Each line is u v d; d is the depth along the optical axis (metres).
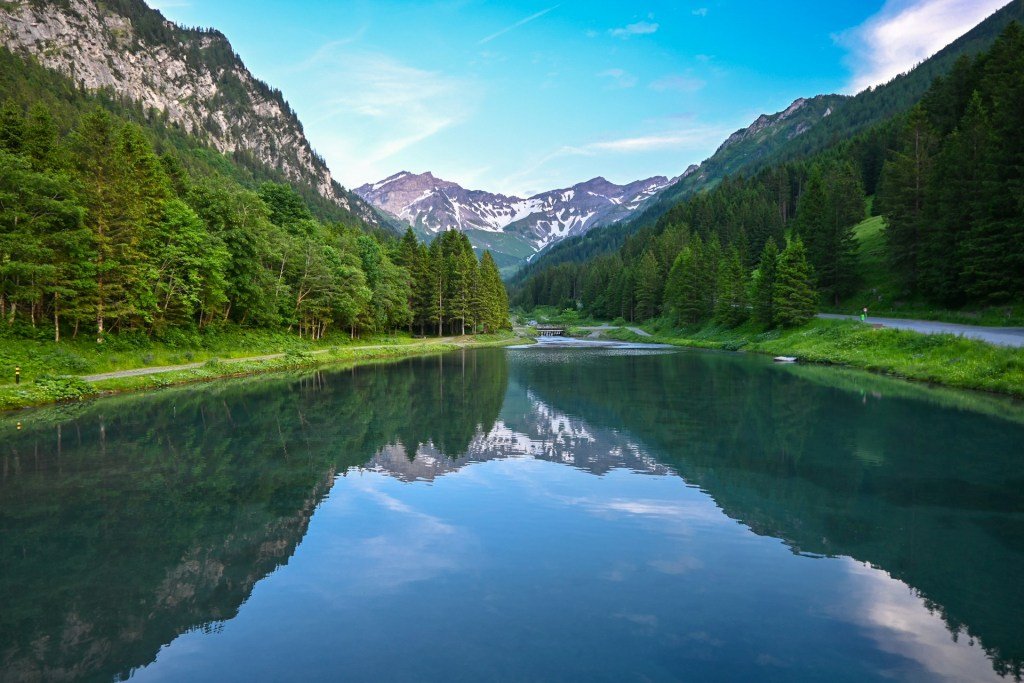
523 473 13.89
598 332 114.69
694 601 7.48
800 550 9.11
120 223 36.41
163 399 27.20
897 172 59.53
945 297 50.31
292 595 7.82
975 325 42.50
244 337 51.28
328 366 47.12
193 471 14.33
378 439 17.92
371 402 25.92
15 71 143.38
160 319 41.22
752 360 48.53
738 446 16.33
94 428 19.97
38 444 17.47
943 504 11.15
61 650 6.59
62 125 118.75
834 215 68.06
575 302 190.00
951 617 7.03
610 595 7.67
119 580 8.38
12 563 8.96
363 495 12.30
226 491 12.66
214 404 25.52
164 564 8.91
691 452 15.73
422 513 11.12
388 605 7.50
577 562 8.77
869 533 9.78
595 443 16.98
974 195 46.97
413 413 22.75
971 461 14.25
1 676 6.04
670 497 11.90
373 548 9.43
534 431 18.89
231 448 16.83
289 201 75.25
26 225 30.67
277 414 22.73
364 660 6.21
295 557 9.11
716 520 10.52
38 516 11.09
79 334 35.72
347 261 70.50
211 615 7.32
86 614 7.40
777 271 62.66
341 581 8.23
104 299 36.34
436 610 7.33
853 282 67.12
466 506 11.50
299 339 59.03
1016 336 33.38
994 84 63.09
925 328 41.31
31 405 24.78
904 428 18.30
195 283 43.78
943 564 8.51
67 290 32.03
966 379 27.31
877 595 7.60
